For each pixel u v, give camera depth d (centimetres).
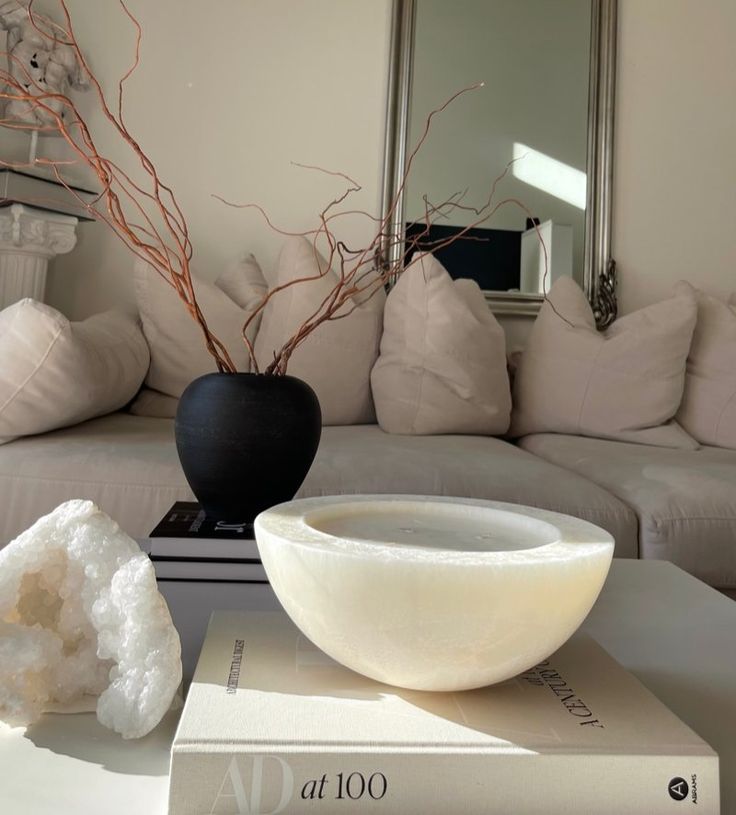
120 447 141
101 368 154
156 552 77
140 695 44
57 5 248
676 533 134
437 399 199
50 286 255
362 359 210
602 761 36
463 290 229
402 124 265
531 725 39
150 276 209
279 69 266
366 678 47
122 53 257
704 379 220
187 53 261
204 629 64
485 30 271
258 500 85
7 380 133
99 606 46
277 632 56
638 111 280
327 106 267
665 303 224
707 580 134
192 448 83
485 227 268
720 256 283
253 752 35
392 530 46
